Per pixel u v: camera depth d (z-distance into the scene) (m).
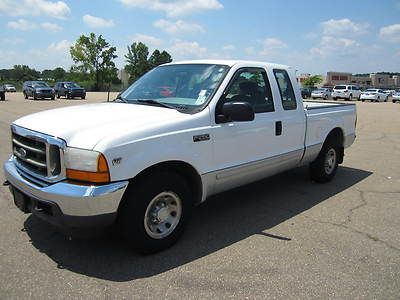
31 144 3.85
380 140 12.08
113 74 78.00
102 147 3.39
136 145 3.58
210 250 4.11
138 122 3.79
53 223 3.55
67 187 3.41
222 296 3.28
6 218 4.79
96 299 3.20
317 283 3.50
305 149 5.84
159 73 5.22
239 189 6.32
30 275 3.53
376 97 46.88
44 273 3.57
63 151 3.47
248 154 4.77
